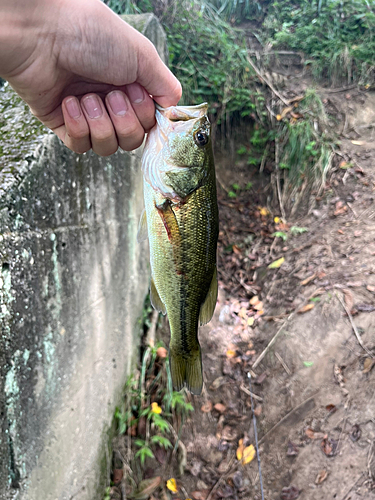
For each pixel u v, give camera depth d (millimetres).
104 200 507
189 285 304
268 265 864
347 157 976
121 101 253
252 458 605
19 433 332
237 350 732
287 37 1159
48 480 386
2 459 311
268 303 797
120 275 581
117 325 576
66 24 224
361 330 653
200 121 281
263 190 1017
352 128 1030
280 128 1028
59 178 385
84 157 440
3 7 213
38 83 243
